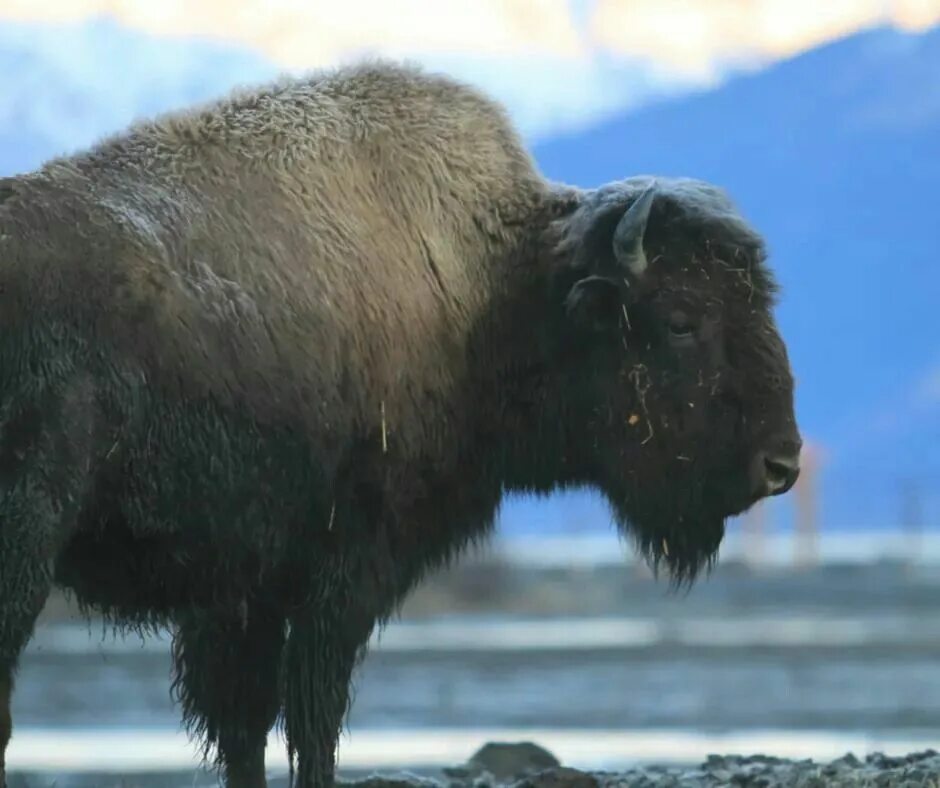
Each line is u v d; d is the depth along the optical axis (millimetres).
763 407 29609
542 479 31438
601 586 122500
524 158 32031
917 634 93312
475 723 70750
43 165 27547
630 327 29828
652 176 31344
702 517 30234
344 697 28828
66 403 25453
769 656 86312
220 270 27406
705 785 32438
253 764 30266
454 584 120062
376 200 29781
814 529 143000
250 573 28109
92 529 26453
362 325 28672
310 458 28016
